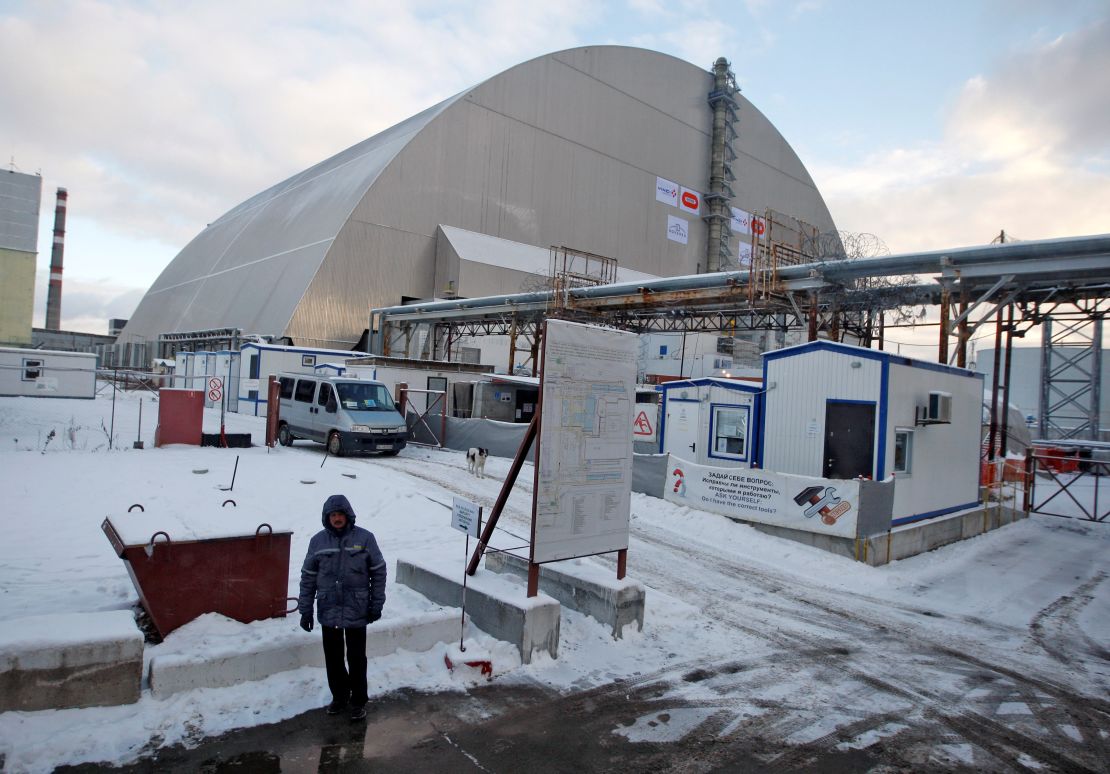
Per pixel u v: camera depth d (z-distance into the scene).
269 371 33.81
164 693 4.99
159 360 55.69
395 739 4.89
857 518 11.65
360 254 50.38
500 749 4.89
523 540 9.93
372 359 27.45
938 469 15.25
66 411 30.92
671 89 73.44
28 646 4.55
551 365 6.64
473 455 17.83
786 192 86.38
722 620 8.18
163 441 18.73
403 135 57.25
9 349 29.00
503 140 58.91
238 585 5.99
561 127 63.28
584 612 7.52
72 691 4.67
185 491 12.77
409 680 5.80
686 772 4.75
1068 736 5.69
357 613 5.06
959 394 16.19
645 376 42.00
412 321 46.06
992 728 5.76
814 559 11.39
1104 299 22.73
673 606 8.23
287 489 13.65
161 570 5.65
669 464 14.59
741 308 29.75
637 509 14.16
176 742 4.57
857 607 9.26
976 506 17.05
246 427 27.33
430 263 53.84
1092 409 34.16
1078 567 13.12
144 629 6.19
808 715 5.78
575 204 64.06
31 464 14.41
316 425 20.78
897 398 13.61
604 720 5.45
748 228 80.38
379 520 12.05
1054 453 30.83
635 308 31.31
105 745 4.43
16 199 90.75
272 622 6.07
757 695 6.12
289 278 51.75
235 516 6.58
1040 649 8.07
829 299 25.48
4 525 9.90
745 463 15.74
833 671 6.83
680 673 6.51
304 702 5.25
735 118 78.12
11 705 4.48
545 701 5.71
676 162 73.69
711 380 16.75
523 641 6.33
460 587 7.10
